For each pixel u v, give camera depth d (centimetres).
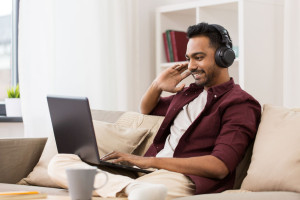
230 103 203
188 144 210
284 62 330
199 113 212
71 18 346
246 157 205
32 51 327
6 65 367
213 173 192
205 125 207
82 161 196
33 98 327
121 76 371
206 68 215
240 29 329
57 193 188
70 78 345
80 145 193
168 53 381
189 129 209
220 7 359
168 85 237
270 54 344
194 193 192
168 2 404
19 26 324
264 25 340
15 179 240
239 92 208
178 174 196
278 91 348
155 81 241
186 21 398
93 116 256
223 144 196
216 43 215
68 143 200
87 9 354
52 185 229
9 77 368
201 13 358
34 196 153
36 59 329
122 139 230
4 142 239
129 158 194
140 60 392
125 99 373
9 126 336
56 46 340
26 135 325
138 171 203
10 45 368
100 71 361
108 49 365
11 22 368
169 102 243
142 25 393
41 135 329
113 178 172
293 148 179
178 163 192
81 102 184
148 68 398
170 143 219
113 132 233
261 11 338
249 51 331
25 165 244
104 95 364
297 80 328
